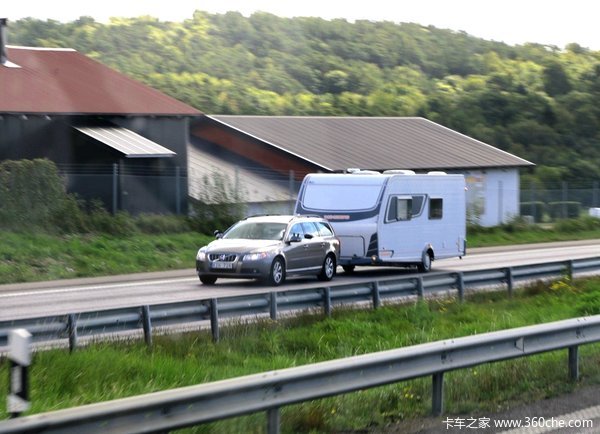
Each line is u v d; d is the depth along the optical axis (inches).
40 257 1807.3
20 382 434.6
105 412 419.5
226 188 2556.6
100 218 2122.3
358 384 529.0
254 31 7554.1
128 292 1407.5
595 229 3334.2
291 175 2620.6
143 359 728.3
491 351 613.6
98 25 7007.9
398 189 1707.7
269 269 1456.7
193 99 5093.5
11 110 2297.0
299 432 519.8
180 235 2222.0
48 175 2047.2
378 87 6786.4
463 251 1878.7
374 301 1128.2
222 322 913.5
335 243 1627.7
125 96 2657.5
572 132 4963.1
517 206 3538.4
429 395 602.9
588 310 1154.7
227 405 468.8
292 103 5462.6
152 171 2539.4
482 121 5036.9
